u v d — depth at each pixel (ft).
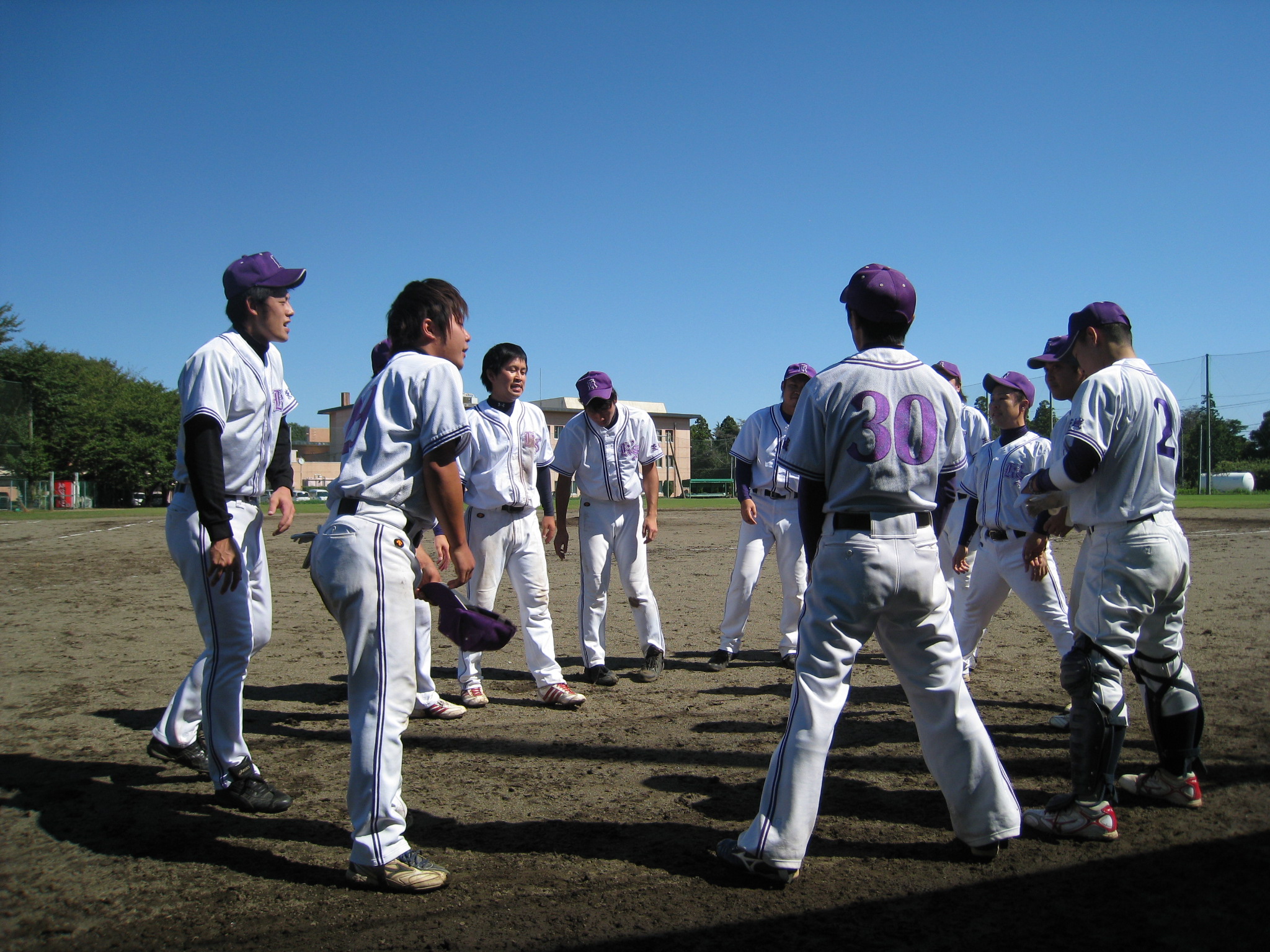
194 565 10.07
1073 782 9.07
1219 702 13.88
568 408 225.15
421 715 14.52
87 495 163.02
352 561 8.16
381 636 8.18
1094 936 7.02
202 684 11.07
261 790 10.26
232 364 9.91
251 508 10.73
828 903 7.72
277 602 27.35
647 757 12.25
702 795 10.69
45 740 12.88
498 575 15.31
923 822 9.62
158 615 24.29
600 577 16.99
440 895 7.97
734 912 7.55
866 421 7.99
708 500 146.10
